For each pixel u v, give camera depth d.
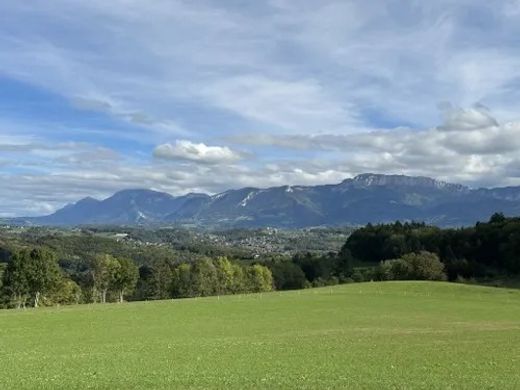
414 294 102.88
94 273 145.38
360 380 30.50
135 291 168.75
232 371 33.81
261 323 65.94
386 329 59.28
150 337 53.84
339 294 103.25
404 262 157.88
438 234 186.38
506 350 42.38
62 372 33.91
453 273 158.75
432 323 65.56
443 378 31.16
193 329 60.41
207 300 95.69
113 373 33.38
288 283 188.50
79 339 53.16
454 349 43.00
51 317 71.44
